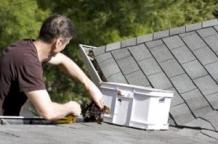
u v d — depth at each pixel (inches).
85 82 337.1
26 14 719.7
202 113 398.3
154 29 798.5
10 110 315.3
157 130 348.8
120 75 453.1
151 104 342.0
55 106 301.7
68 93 824.3
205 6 984.9
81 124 332.2
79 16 794.8
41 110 296.0
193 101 412.2
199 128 376.8
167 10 807.7
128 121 346.3
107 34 773.3
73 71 335.6
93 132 306.8
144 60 466.6
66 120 316.2
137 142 296.4
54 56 323.6
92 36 776.9
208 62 454.0
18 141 247.3
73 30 315.6
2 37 715.4
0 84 305.1
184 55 465.1
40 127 297.6
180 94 421.1
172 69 450.9
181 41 482.9
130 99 346.6
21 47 305.6
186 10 946.1
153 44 485.1
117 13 769.6
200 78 437.1
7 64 302.4
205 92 420.5
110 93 352.5
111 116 349.7
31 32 711.7
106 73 457.1
